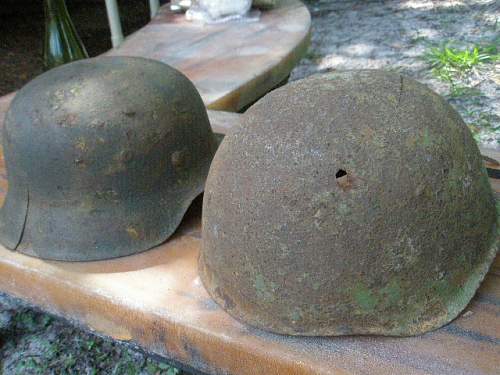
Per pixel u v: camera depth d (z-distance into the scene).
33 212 1.46
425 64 3.48
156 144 1.42
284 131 1.05
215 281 1.22
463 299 1.10
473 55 3.29
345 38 4.27
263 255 1.06
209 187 1.18
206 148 1.57
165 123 1.43
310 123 1.04
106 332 1.36
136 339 1.31
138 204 1.44
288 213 1.02
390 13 4.68
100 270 1.39
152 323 1.25
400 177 0.99
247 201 1.07
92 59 1.58
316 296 1.04
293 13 3.34
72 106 1.37
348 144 1.01
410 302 1.06
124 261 1.41
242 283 1.12
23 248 1.47
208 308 1.22
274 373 1.10
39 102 1.40
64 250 1.43
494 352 1.04
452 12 4.44
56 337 1.88
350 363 1.04
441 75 3.24
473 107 2.87
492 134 2.61
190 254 1.42
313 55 4.05
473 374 1.00
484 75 3.20
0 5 5.52
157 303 1.26
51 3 2.96
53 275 1.39
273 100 1.13
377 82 1.10
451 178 1.04
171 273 1.36
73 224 1.42
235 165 1.10
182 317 1.21
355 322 1.07
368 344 1.08
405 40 4.02
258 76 2.47
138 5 5.83
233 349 1.13
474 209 1.09
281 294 1.07
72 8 5.69
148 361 1.75
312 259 1.02
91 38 4.92
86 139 1.35
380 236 1.00
